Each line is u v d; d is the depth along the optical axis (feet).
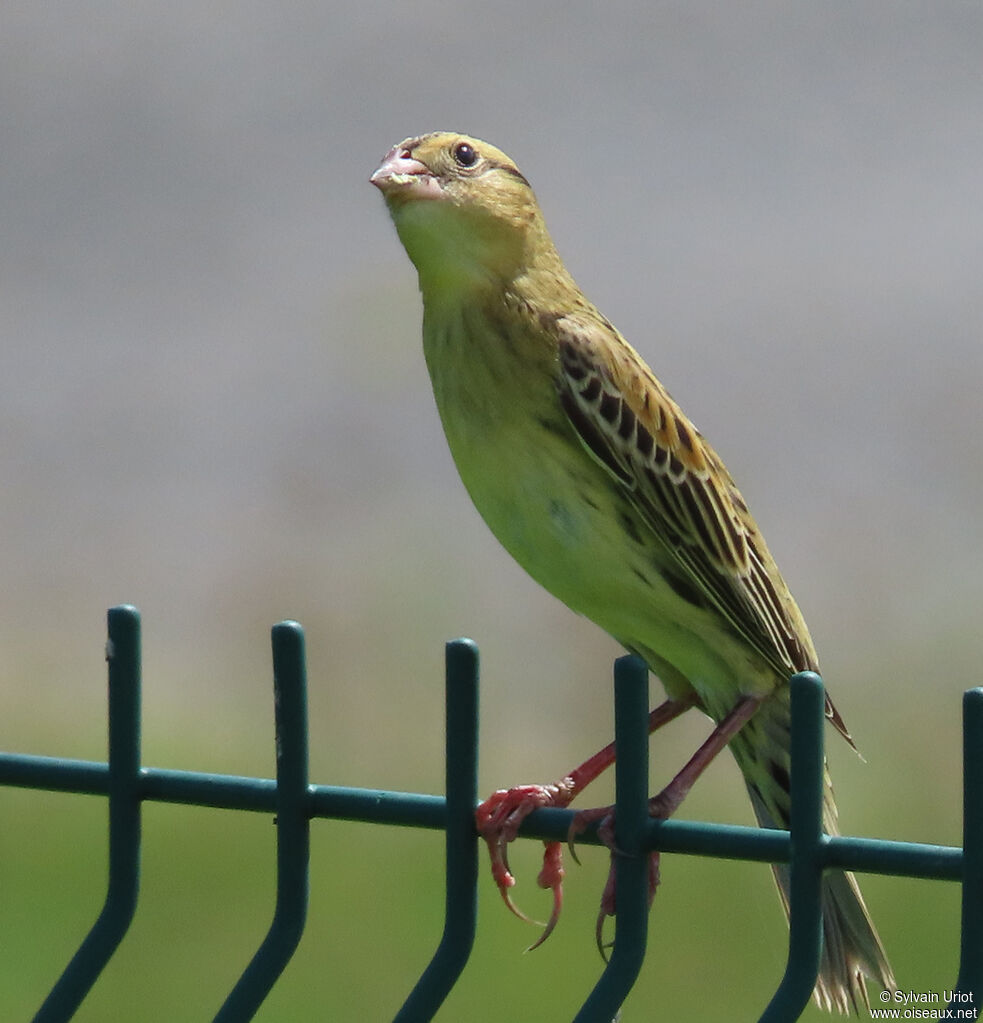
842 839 14.21
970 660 45.01
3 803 36.73
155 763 40.65
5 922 33.42
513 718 43.73
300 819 15.53
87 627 50.70
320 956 32.45
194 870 34.78
